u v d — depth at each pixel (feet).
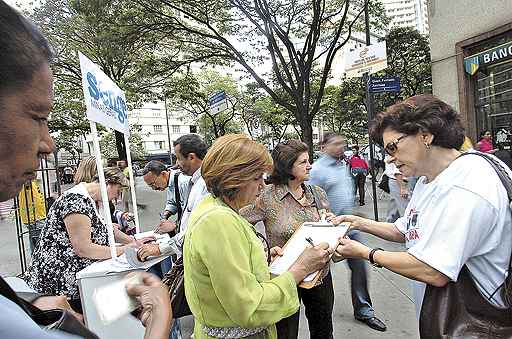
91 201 8.50
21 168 2.10
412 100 5.48
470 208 4.59
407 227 5.83
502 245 4.72
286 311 5.47
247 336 5.45
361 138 103.91
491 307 4.69
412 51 63.05
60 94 57.06
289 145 9.25
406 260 5.03
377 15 45.78
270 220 9.09
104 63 48.88
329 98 84.07
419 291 6.10
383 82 25.31
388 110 5.57
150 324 2.79
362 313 12.35
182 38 45.29
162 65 47.50
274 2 40.73
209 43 45.85
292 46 40.60
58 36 47.78
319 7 38.75
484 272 4.76
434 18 33.19
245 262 5.19
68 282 7.79
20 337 1.70
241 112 95.66
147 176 17.58
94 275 6.31
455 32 31.22
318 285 8.96
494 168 4.85
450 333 4.76
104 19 40.42
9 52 1.95
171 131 200.54
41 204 14.38
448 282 4.82
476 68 29.66
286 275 5.69
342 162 13.24
